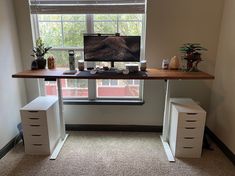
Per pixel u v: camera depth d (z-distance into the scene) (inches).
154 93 102.2
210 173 74.9
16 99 94.2
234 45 81.3
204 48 92.7
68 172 75.0
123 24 98.3
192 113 79.0
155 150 90.0
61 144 92.9
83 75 78.7
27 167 77.7
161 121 105.7
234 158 79.5
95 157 84.4
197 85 100.5
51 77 77.7
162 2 90.1
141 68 88.5
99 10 93.0
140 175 73.6
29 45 97.0
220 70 92.5
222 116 90.0
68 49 101.3
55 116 91.2
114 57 88.0
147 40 94.9
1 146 83.3
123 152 88.2
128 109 105.0
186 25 92.8
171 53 96.3
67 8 93.3
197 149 83.4
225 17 88.2
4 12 84.4
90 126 107.1
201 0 89.8
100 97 106.1
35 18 97.2
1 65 82.7
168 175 73.7
